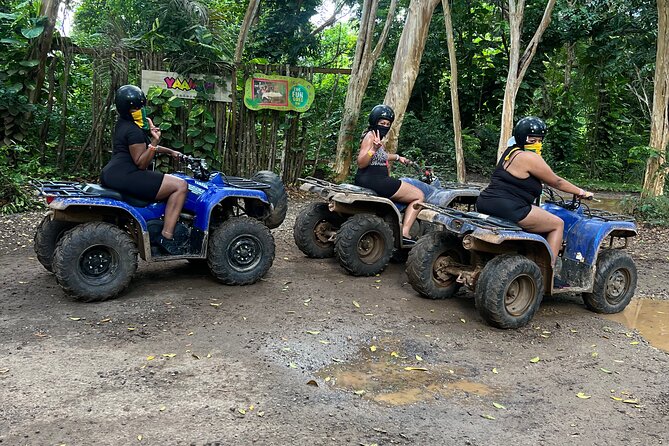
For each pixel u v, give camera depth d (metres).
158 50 10.63
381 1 16.70
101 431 3.13
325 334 4.73
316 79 16.62
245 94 11.20
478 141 17.45
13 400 3.42
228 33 12.71
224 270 5.74
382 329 4.94
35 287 5.57
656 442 3.34
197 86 10.80
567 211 5.88
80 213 5.32
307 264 6.89
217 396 3.59
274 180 7.24
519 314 5.15
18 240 7.29
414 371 4.16
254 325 4.84
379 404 3.64
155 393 3.59
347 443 3.14
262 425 3.27
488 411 3.62
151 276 6.11
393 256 7.24
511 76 11.21
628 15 17.64
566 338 5.00
